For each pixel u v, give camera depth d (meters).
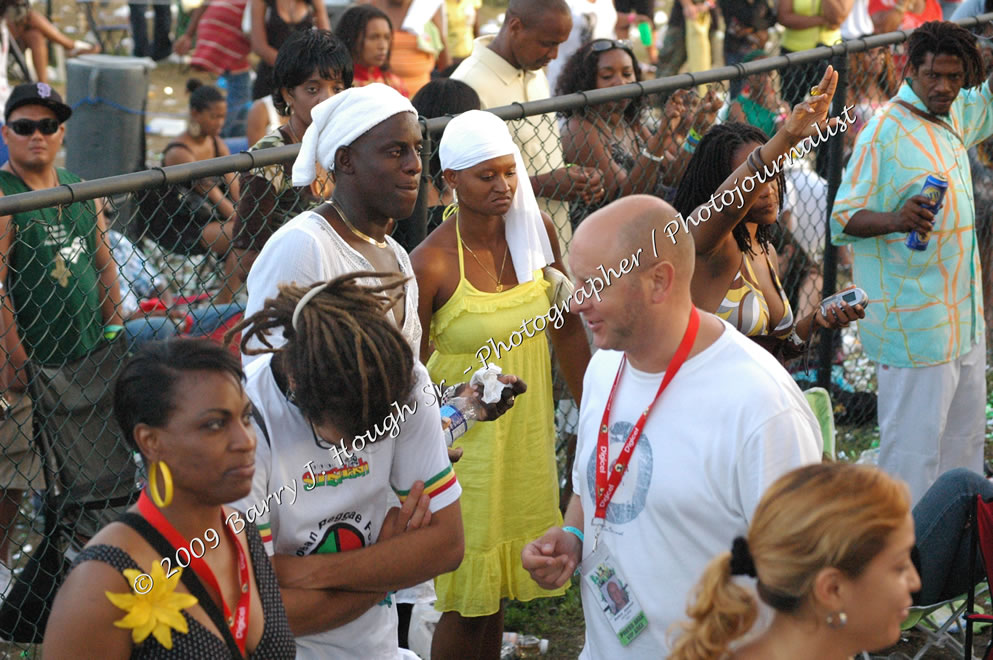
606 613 2.41
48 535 3.61
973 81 4.32
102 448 3.72
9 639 3.55
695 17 9.58
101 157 7.51
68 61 7.51
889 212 4.35
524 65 5.08
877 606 1.67
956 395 4.66
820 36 8.39
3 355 3.83
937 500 3.52
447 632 3.42
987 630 4.16
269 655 2.08
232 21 9.25
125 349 3.83
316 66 4.18
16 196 2.82
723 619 1.75
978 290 4.55
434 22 8.41
